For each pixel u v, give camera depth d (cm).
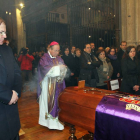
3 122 145
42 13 997
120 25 569
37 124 325
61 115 210
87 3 710
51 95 295
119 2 570
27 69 650
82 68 383
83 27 704
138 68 320
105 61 403
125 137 150
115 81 302
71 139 227
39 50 1076
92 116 176
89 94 194
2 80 146
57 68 288
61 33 1031
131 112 150
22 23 1193
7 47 164
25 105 454
